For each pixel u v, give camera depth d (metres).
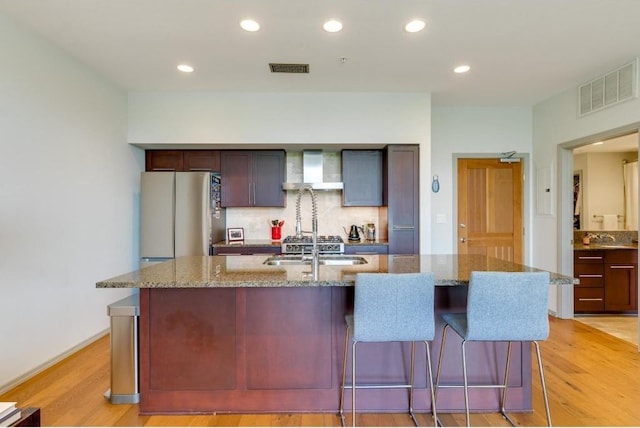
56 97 2.97
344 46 2.98
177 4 2.38
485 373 2.23
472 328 1.80
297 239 4.27
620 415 2.16
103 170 3.63
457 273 2.12
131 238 4.16
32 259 2.71
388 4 2.38
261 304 2.17
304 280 1.92
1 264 2.46
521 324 1.80
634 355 3.08
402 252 4.15
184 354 2.16
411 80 3.76
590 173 5.58
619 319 4.18
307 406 2.18
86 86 3.37
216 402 2.16
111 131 3.78
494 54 3.14
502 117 4.80
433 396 1.97
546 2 2.34
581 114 3.87
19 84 2.61
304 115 4.14
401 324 1.82
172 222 4.05
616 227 5.51
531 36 2.81
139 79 3.70
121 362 2.29
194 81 3.77
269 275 2.08
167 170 4.44
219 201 4.46
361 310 1.81
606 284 4.27
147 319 2.15
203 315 2.15
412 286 1.80
